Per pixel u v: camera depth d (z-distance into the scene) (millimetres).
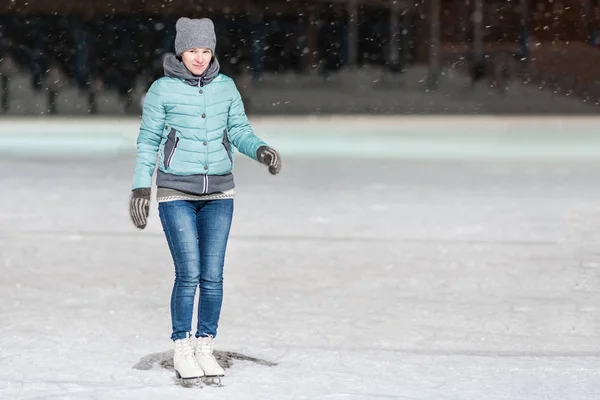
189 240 13484
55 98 94688
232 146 13695
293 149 58469
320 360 14945
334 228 27922
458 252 24281
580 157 51875
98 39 96188
